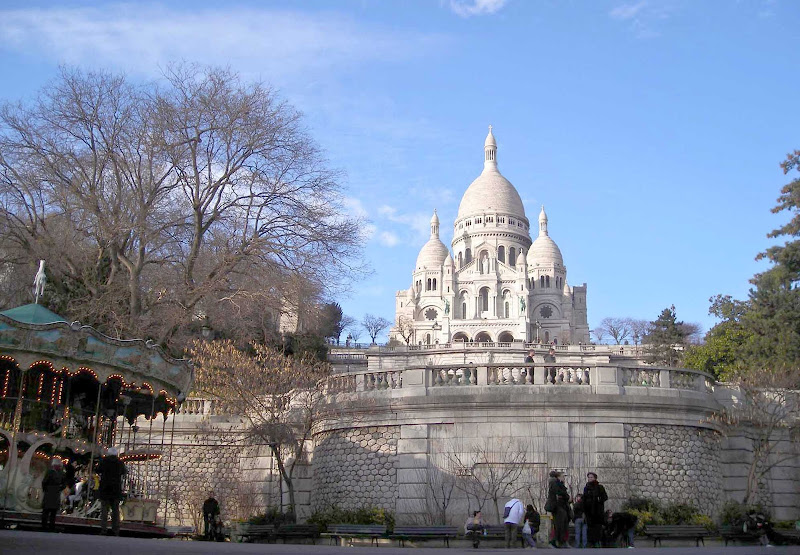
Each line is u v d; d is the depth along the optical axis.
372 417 28.08
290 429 28.77
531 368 27.66
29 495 20.39
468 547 23.94
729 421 29.05
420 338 148.62
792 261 45.78
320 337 56.41
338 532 25.48
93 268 38.25
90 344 20.53
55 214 38.06
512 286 166.00
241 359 32.16
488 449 26.52
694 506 26.72
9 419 21.11
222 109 37.94
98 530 20.02
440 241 181.25
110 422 24.28
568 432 26.50
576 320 172.88
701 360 55.28
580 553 13.24
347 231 39.69
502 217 180.88
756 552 12.02
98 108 37.31
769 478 29.78
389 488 27.27
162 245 38.75
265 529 26.39
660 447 26.98
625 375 27.73
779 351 44.34
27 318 20.83
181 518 30.91
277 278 38.06
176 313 36.59
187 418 32.25
